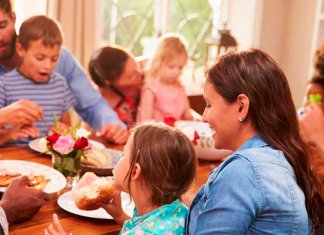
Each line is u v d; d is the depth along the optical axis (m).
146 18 4.03
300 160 1.21
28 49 2.30
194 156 1.34
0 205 1.44
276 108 1.20
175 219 1.29
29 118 2.05
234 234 1.11
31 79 2.39
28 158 2.04
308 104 2.49
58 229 1.33
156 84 3.04
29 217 1.50
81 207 1.45
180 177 1.31
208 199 1.17
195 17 4.27
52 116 2.46
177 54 3.02
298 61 4.49
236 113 1.21
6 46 2.33
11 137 2.13
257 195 1.13
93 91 2.66
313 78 2.98
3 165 1.82
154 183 1.29
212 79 1.22
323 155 1.84
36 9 3.03
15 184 1.50
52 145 1.78
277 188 1.15
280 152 1.20
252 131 1.22
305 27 4.39
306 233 1.22
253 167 1.15
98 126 2.62
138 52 4.05
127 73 2.91
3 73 2.41
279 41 4.56
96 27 3.36
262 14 4.31
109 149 2.12
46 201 1.53
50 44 2.29
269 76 1.19
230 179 1.14
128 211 1.62
